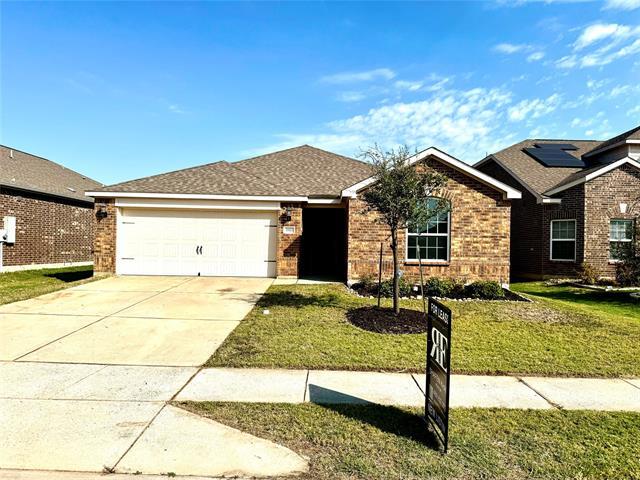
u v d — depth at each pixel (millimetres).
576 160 17844
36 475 2867
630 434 3580
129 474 2896
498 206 11453
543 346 6082
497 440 3447
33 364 5160
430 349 3756
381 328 6918
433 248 11555
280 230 12852
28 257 15844
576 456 3203
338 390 4484
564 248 15023
